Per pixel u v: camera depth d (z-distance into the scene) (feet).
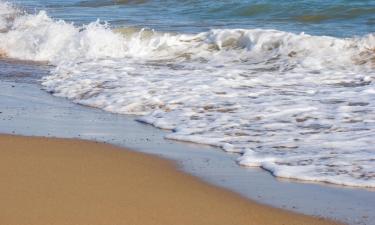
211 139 36.17
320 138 35.50
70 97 48.26
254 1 92.27
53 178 28.53
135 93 47.32
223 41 66.59
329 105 42.50
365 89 47.16
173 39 68.44
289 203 26.35
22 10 104.47
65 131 38.17
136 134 37.70
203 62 61.21
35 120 41.11
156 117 41.32
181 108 43.06
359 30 73.31
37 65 64.59
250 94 46.29
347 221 24.43
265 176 29.96
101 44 69.05
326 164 31.19
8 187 27.17
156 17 90.74
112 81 51.65
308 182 29.12
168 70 56.54
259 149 34.01
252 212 25.25
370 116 39.45
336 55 59.52
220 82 50.29
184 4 100.63
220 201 26.37
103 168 30.42
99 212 24.59
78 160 31.65
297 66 57.16
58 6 112.37
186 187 28.07
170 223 23.81
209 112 41.88
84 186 27.61
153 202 25.94
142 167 30.83
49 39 71.31
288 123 38.73
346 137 35.40
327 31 73.31
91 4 113.19
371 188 28.22
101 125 39.93
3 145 34.27
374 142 34.24
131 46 68.03
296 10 85.66
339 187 28.43
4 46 72.13
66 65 60.95
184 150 34.30
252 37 65.16
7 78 56.95
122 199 26.17
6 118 41.68
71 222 23.52
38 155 32.32
